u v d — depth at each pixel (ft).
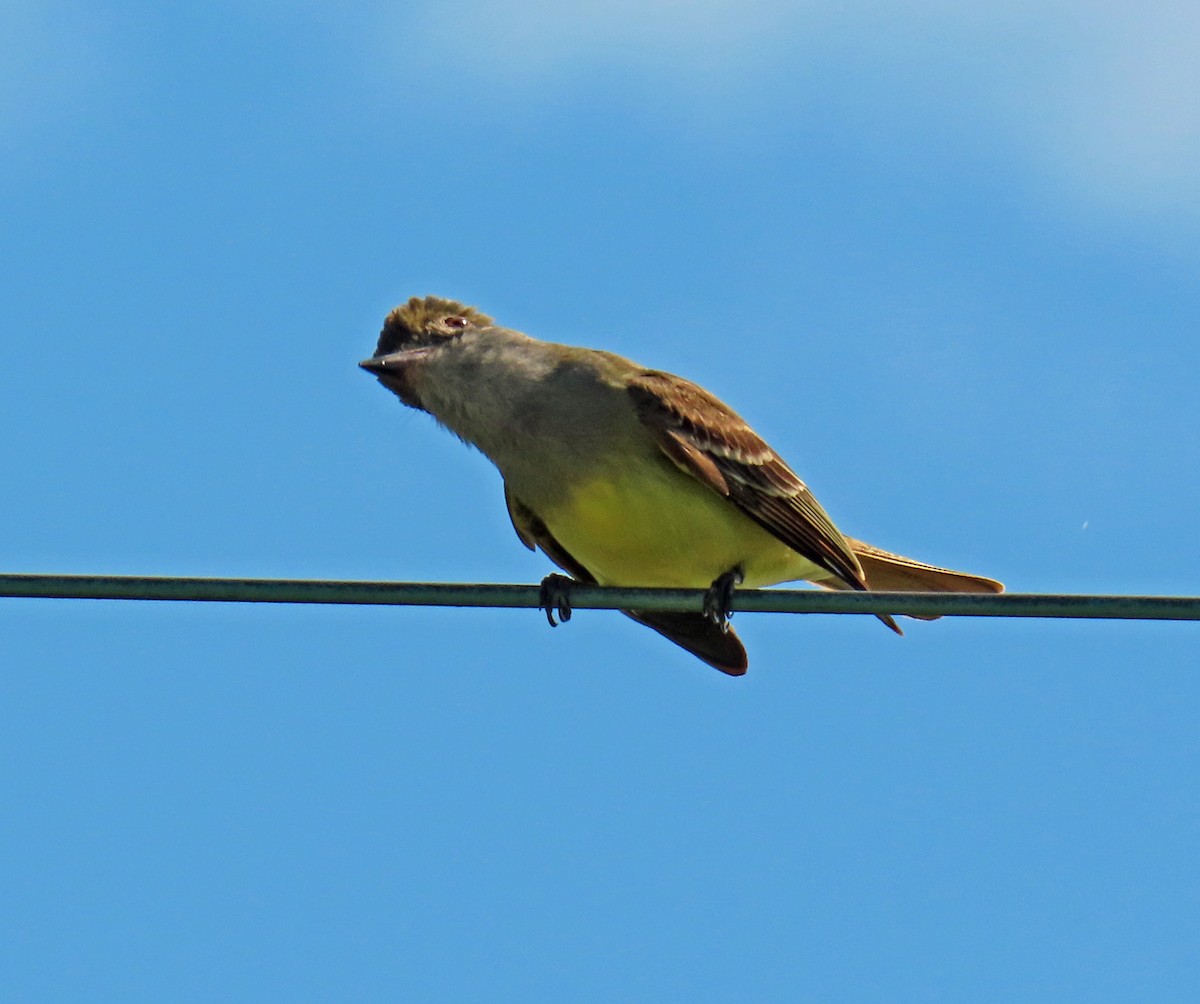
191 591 29.58
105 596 29.32
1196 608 28.76
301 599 29.81
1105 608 29.01
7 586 29.32
